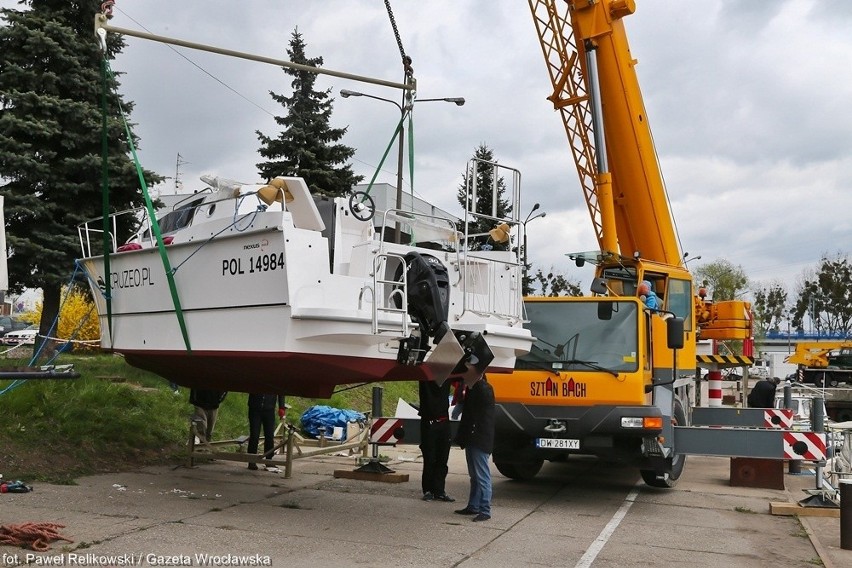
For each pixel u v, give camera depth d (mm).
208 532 7164
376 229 10477
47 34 15281
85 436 10414
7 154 14344
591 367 9555
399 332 7645
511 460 10430
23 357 16984
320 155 25969
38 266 14945
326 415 13953
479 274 9055
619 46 14367
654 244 14711
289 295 7285
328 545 6980
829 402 25750
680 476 11719
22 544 6332
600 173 13992
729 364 16281
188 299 8383
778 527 8609
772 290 82688
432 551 6965
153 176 15453
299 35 26234
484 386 8609
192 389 10617
